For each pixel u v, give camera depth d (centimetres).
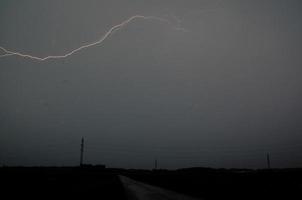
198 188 2516
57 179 4231
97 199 1973
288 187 2217
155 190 2584
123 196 2111
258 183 2745
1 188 2506
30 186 2812
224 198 1720
